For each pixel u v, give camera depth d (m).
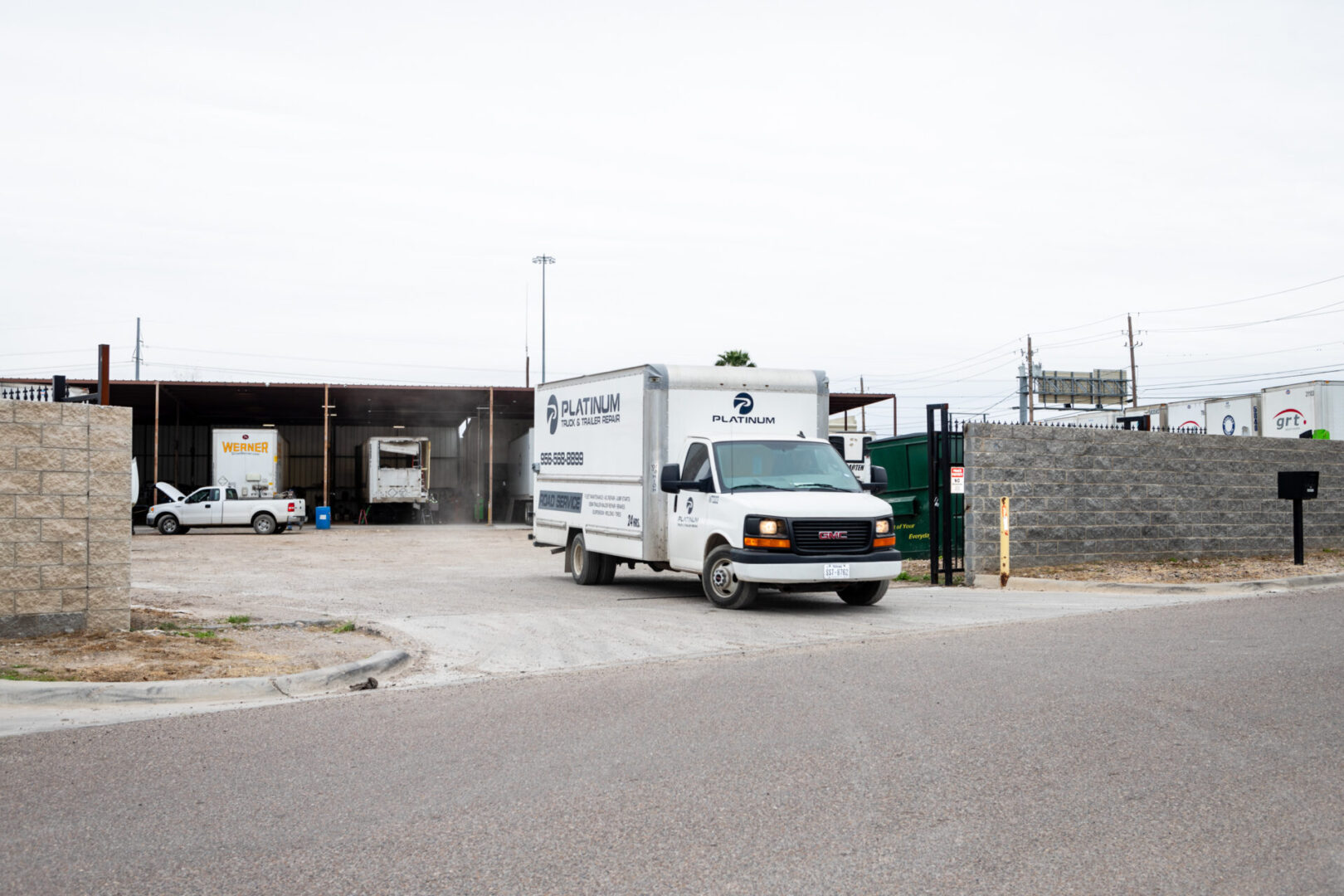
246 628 11.08
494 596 15.42
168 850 4.55
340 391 45.56
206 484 53.81
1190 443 19.03
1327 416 30.28
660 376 14.92
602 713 7.21
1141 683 7.98
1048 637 10.48
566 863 4.37
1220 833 4.70
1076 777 5.55
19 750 6.28
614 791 5.36
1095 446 17.97
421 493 44.69
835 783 5.47
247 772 5.76
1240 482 19.67
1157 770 5.67
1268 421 32.00
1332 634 10.39
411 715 7.21
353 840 4.67
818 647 10.15
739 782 5.50
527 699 7.75
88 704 7.59
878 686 7.99
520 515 48.00
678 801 5.18
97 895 4.05
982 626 11.59
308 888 4.12
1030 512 17.28
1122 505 18.25
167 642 9.82
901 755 6.00
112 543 10.35
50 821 4.95
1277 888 4.09
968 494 16.62
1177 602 13.77
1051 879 4.17
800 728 6.66
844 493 13.88
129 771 5.81
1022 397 52.75
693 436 14.98
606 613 13.02
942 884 4.12
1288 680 8.02
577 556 17.42
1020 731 6.53
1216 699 7.38
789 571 12.78
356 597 15.22
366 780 5.61
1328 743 6.21
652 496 14.88
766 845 4.56
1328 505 21.05
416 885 4.14
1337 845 4.55
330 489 55.47
